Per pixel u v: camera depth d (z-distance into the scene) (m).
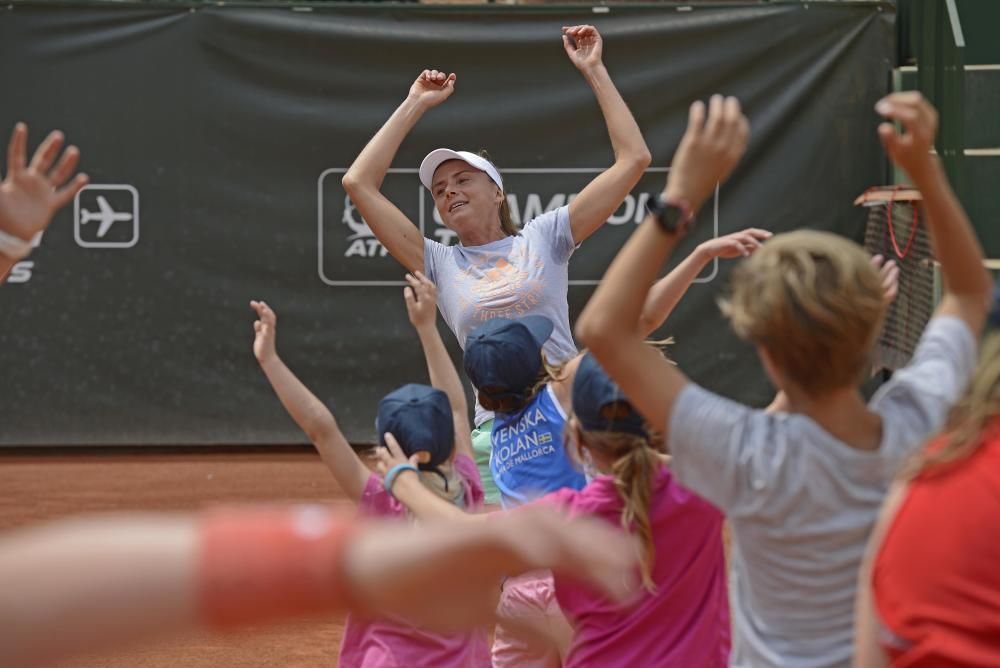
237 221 21.45
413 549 1.42
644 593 5.84
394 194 21.44
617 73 21.38
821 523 4.46
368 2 22.83
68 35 21.19
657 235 4.66
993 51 21.83
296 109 21.42
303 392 7.15
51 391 21.45
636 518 5.71
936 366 4.87
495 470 8.14
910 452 4.52
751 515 4.51
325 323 21.59
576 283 21.62
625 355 4.71
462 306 9.91
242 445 22.25
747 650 4.73
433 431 6.63
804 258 4.51
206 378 21.58
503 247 10.13
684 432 4.60
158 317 21.50
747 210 21.56
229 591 1.33
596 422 5.86
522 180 21.52
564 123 21.44
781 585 4.55
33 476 19.70
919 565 3.64
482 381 7.88
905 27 22.17
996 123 21.16
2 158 21.16
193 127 21.38
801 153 21.55
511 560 1.54
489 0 26.41
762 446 4.50
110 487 18.89
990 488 3.60
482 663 7.12
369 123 21.45
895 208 19.81
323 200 21.55
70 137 21.30
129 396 21.52
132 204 21.38
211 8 21.28
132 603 1.29
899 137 4.75
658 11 21.39
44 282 21.38
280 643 11.35
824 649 4.52
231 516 1.40
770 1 22.83
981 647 3.51
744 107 21.48
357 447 21.62
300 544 1.38
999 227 20.27
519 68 21.42
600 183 9.99
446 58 21.42
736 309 4.63
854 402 4.65
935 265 18.41
